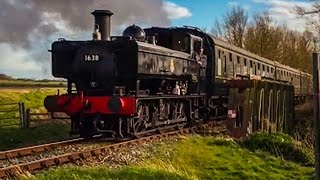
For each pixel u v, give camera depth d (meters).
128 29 15.12
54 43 14.39
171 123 15.97
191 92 18.03
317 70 5.88
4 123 19.08
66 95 13.58
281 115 17.75
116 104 12.85
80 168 8.80
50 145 12.14
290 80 41.53
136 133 13.59
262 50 50.84
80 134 14.19
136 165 9.55
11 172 8.59
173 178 8.65
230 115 14.23
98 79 13.82
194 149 11.79
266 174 10.05
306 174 10.26
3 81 65.88
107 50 13.73
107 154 10.88
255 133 13.48
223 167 10.20
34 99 30.27
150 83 15.20
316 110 5.89
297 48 56.16
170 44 17.86
